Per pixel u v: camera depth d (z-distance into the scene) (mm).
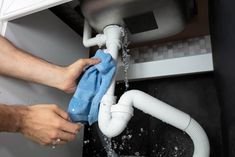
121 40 679
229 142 442
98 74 583
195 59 804
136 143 850
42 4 589
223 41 445
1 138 576
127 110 580
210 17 661
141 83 914
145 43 916
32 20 709
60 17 847
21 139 627
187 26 794
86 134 938
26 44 680
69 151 803
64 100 793
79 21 873
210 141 750
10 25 646
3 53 590
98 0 586
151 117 855
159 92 877
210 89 803
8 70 596
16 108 502
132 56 962
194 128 624
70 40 861
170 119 625
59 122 510
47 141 523
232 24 370
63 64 810
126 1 569
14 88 624
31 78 623
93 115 574
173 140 800
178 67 819
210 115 779
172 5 592
